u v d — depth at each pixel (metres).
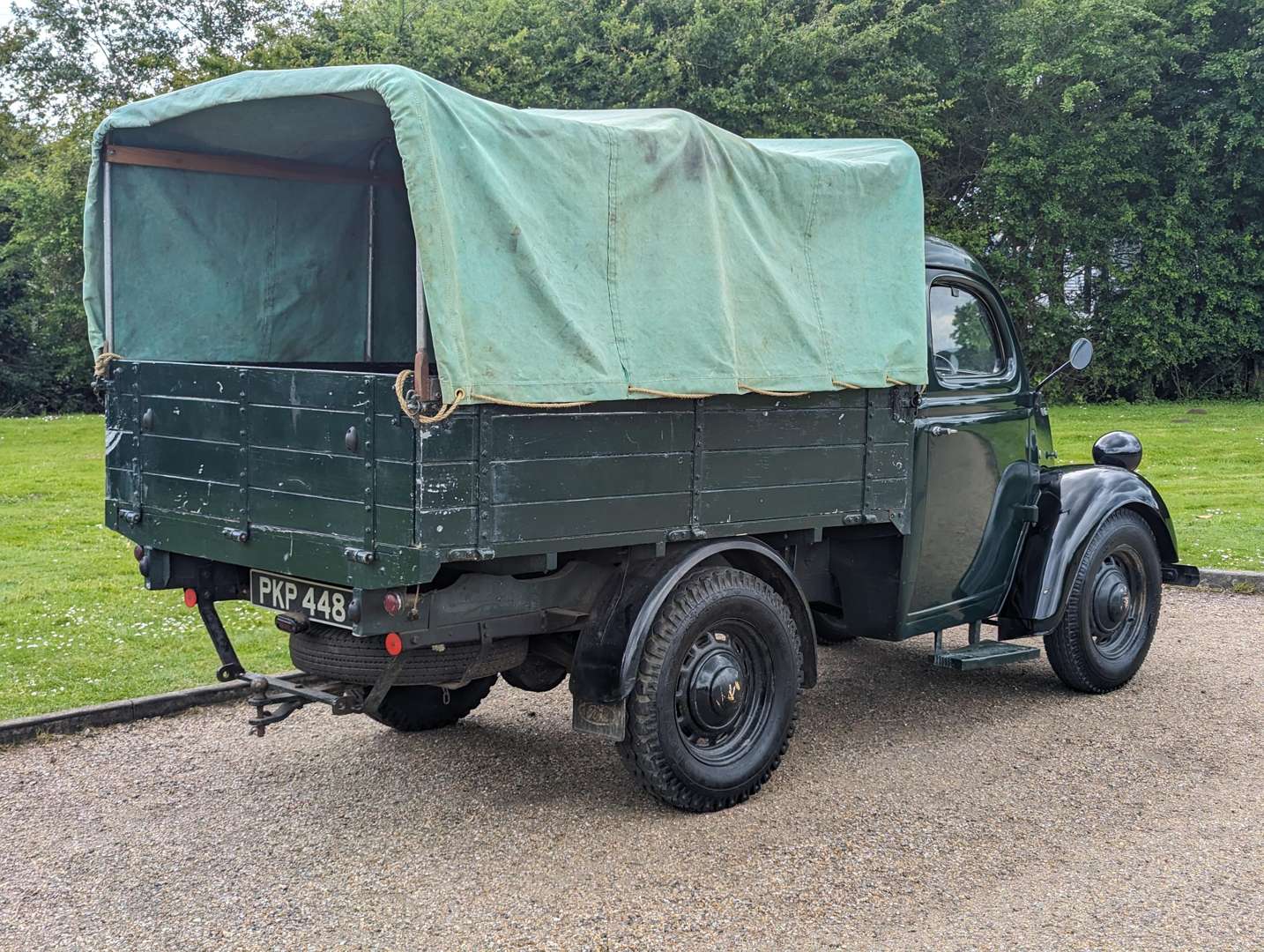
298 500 3.86
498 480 3.62
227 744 5.14
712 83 19.70
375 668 3.99
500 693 5.94
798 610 4.68
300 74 3.79
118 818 4.32
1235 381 24.52
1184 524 10.06
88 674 5.91
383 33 17.64
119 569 8.40
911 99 20.64
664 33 19.59
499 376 3.58
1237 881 3.71
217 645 4.46
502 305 3.61
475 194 3.57
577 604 4.28
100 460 15.53
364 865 3.91
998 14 22.77
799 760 4.91
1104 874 3.77
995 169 22.58
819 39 19.75
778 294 4.39
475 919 3.51
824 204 4.58
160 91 23.14
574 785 4.65
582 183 3.84
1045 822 4.21
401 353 5.73
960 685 6.05
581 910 3.56
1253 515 10.38
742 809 4.37
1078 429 17.80
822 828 4.17
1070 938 3.35
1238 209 24.11
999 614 5.80
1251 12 22.89
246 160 5.07
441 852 4.01
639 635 4.07
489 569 3.89
